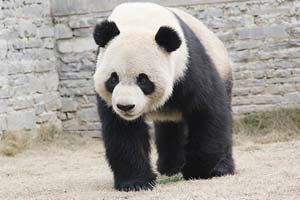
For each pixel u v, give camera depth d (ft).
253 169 42.29
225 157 39.99
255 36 63.16
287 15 62.64
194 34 38.93
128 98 33.04
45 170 49.47
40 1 65.51
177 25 36.81
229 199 32.12
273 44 62.95
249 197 32.45
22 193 38.09
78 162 53.57
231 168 40.34
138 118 36.27
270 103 63.05
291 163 44.19
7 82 60.75
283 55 62.75
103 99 35.73
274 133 60.29
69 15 66.90
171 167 43.70
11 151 57.77
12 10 61.98
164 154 43.93
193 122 38.14
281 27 62.75
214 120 38.06
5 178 45.52
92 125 66.59
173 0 64.18
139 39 34.24
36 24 64.85
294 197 32.19
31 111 63.36
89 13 66.44
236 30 63.46
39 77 64.80
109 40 34.76
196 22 41.37
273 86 62.95
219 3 63.62
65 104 67.26
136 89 33.60
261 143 58.29
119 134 36.40
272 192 33.40
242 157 49.24
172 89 35.58
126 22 35.60
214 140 38.24
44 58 65.57
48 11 66.54
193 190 34.91
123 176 36.68
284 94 62.85
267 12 62.95
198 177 39.22
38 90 64.54
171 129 43.42
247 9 63.31
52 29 66.74
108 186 38.75
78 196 35.47
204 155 38.27
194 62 36.81
